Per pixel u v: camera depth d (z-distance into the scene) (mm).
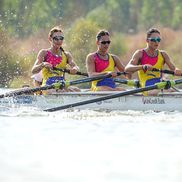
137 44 78250
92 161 15336
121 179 13391
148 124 22203
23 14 85438
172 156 15922
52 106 30297
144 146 17359
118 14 99062
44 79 32594
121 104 29062
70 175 13742
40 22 84562
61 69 31422
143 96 28609
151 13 97125
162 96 28234
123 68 32250
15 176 13578
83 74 32000
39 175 13695
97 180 13289
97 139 18641
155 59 30984
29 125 22172
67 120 23844
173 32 82500
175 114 26391
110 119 24188
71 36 67188
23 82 57594
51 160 15406
